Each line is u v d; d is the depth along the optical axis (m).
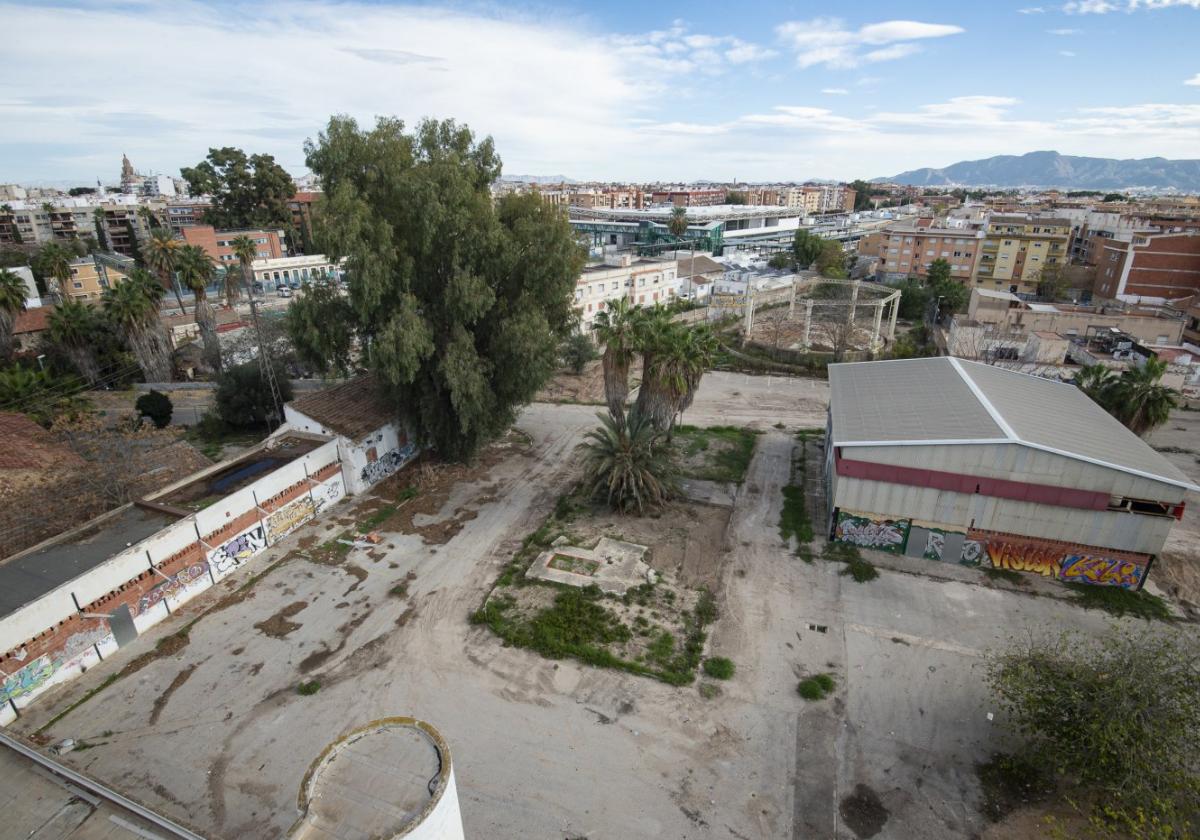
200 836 10.77
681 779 15.48
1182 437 37.50
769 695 18.20
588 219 153.75
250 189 102.75
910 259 91.31
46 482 25.30
